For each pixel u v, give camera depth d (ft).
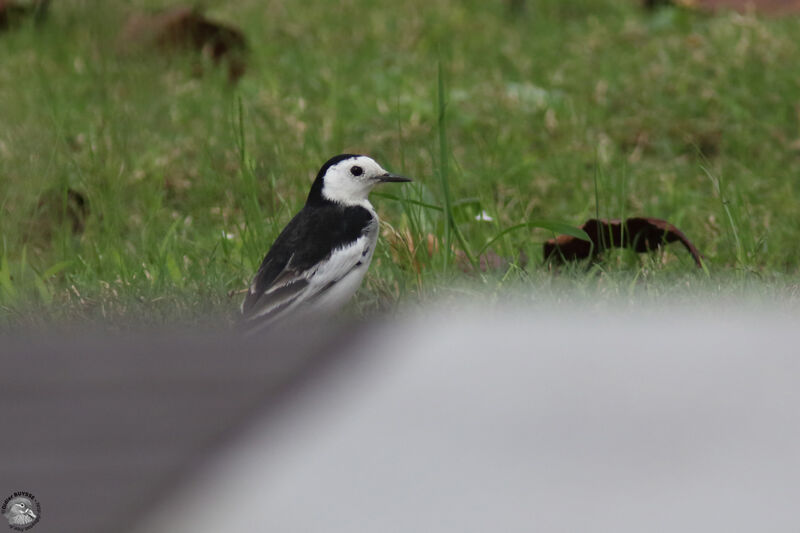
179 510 12.41
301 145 43.62
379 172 26.40
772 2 64.64
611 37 60.54
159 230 36.45
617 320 25.11
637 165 43.24
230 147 43.11
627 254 31.99
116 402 13.94
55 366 15.61
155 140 44.80
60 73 53.21
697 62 52.85
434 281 29.01
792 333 15.25
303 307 24.97
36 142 42.78
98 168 39.04
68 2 61.26
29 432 12.99
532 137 45.88
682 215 36.91
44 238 36.11
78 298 28.17
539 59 56.65
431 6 70.28
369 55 58.23
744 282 27.84
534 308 26.09
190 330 26.27
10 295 29.35
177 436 13.20
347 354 22.29
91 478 12.54
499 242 32.94
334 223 25.68
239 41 56.59
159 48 55.42
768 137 45.24
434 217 35.81
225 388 14.62
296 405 14.02
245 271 30.58
